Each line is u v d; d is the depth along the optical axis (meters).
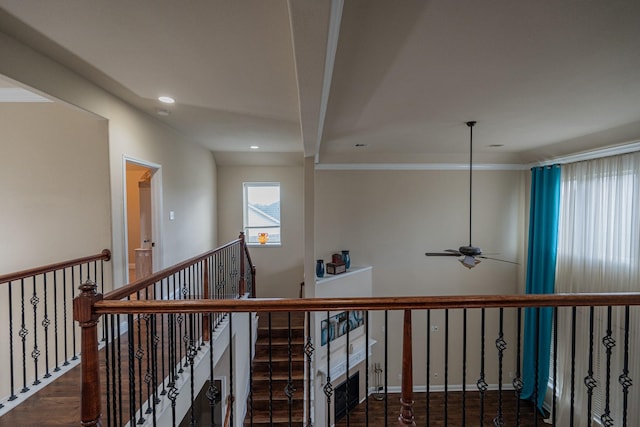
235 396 4.18
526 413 5.62
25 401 2.24
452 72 2.29
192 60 2.29
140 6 1.66
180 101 3.20
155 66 2.39
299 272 7.12
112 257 3.05
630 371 4.12
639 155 4.10
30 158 3.03
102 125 3.00
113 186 3.07
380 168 6.25
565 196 5.36
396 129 3.96
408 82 2.46
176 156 4.52
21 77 2.07
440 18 1.63
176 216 4.55
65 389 2.39
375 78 2.38
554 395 1.72
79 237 3.04
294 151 6.22
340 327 5.77
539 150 5.44
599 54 2.04
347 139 4.60
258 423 4.50
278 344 5.36
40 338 3.05
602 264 4.67
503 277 6.38
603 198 4.66
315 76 1.84
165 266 4.16
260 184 7.17
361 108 3.10
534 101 2.91
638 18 1.64
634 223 4.18
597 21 1.66
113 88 2.85
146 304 1.57
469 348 6.22
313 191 5.00
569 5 1.53
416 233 6.33
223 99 3.11
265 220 7.24
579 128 3.92
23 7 1.68
